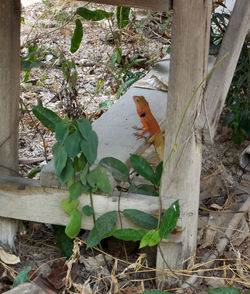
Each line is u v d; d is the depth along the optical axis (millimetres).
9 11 3084
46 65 6449
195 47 2746
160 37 7137
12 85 3258
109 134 3703
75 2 7855
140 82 4738
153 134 3682
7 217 3375
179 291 3100
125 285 3172
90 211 3105
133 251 3504
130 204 3100
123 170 3166
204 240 3504
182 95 2854
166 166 3023
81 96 5824
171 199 3061
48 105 5586
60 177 3021
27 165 4582
